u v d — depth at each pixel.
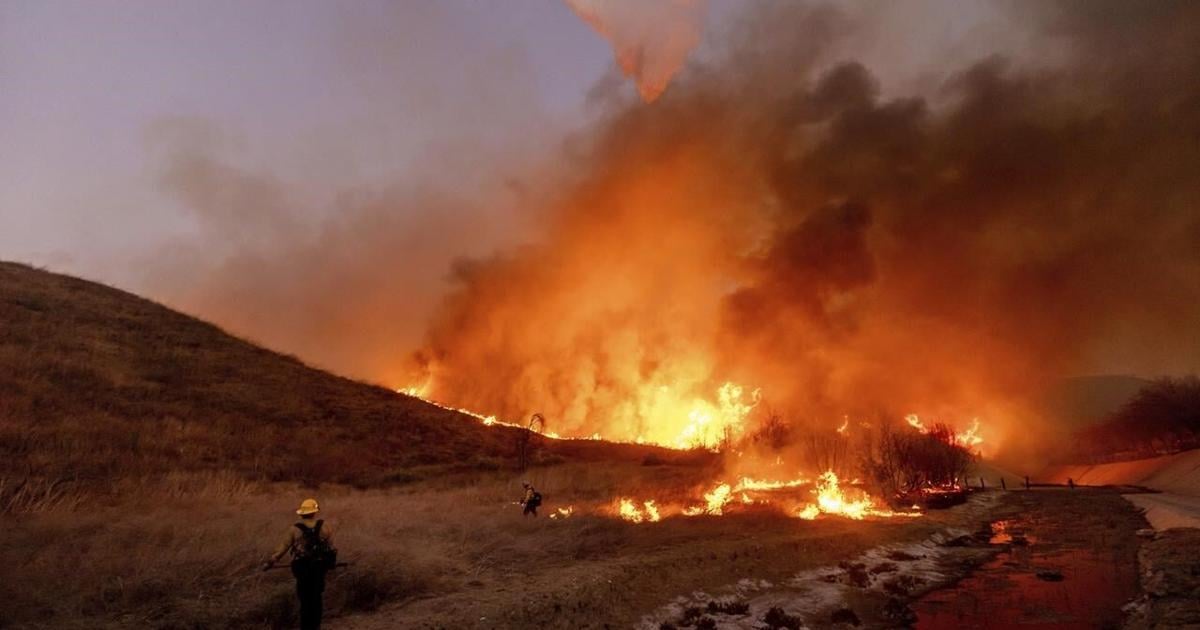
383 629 8.17
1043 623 10.14
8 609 7.82
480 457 31.70
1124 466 56.25
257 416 27.59
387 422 33.06
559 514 17.77
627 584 10.92
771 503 22.61
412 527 13.93
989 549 16.80
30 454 17.34
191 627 7.82
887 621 10.38
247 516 13.28
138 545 10.47
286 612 8.39
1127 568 13.95
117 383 25.39
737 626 9.91
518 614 9.04
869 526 18.45
